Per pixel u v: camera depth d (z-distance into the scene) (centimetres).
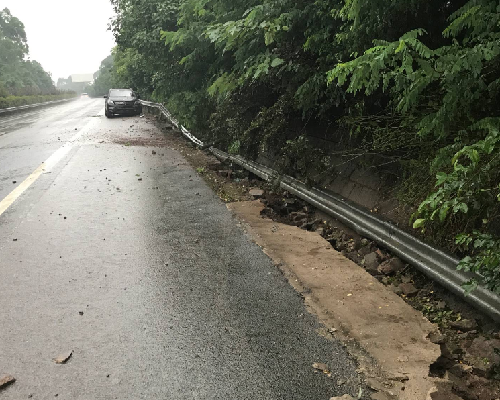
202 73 1260
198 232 533
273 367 271
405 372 261
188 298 365
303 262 437
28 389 256
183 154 1170
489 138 273
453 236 375
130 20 1536
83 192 736
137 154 1158
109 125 2103
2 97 4006
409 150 462
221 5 820
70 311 346
